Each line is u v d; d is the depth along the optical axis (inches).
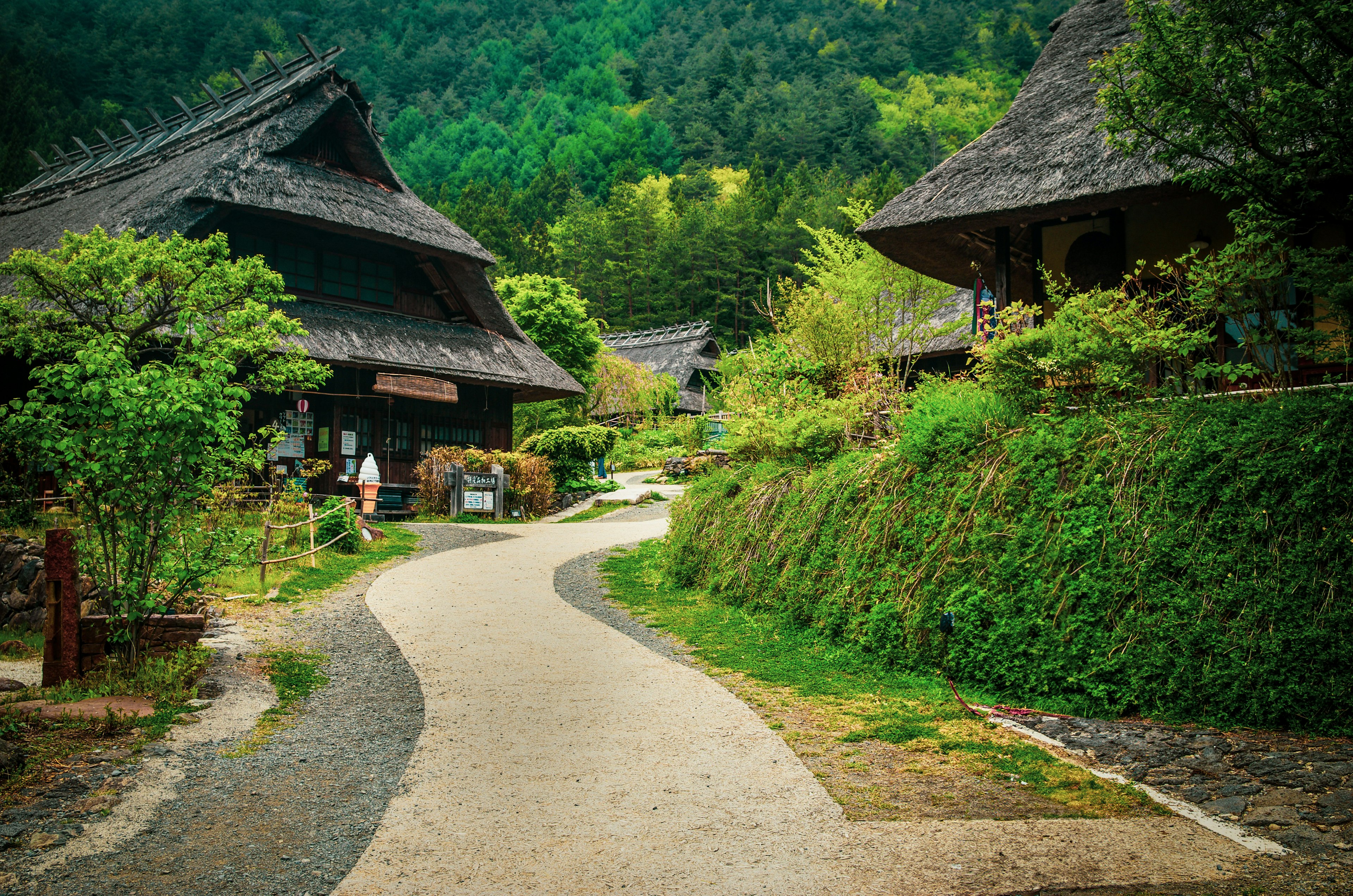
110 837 174.2
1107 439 306.3
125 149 1163.3
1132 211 508.1
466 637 364.5
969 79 5565.9
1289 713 245.1
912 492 354.6
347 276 940.6
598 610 430.9
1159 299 341.1
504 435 1048.8
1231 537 268.5
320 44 6131.9
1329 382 294.5
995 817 186.2
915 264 596.4
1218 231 482.6
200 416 305.4
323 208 854.5
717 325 2837.1
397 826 180.5
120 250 549.3
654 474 1408.7
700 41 6190.9
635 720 255.6
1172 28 295.1
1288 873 160.7
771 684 303.0
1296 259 291.0
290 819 185.0
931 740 239.5
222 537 323.3
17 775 201.6
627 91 5885.8
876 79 5610.2
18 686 290.7
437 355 927.7
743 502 471.5
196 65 4827.8
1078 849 170.2
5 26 4028.1
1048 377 348.2
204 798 195.6
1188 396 320.5
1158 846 172.4
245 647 340.5
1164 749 230.7
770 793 199.3
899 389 527.5
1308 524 258.8
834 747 234.4
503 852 167.9
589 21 6973.4
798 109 4736.7
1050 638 285.4
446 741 236.5
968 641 302.2
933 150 4525.1
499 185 4532.5
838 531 385.1
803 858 165.3
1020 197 473.1
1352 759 217.0
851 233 2817.4
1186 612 267.1
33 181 1250.6
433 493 852.6
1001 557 308.8
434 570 535.5
